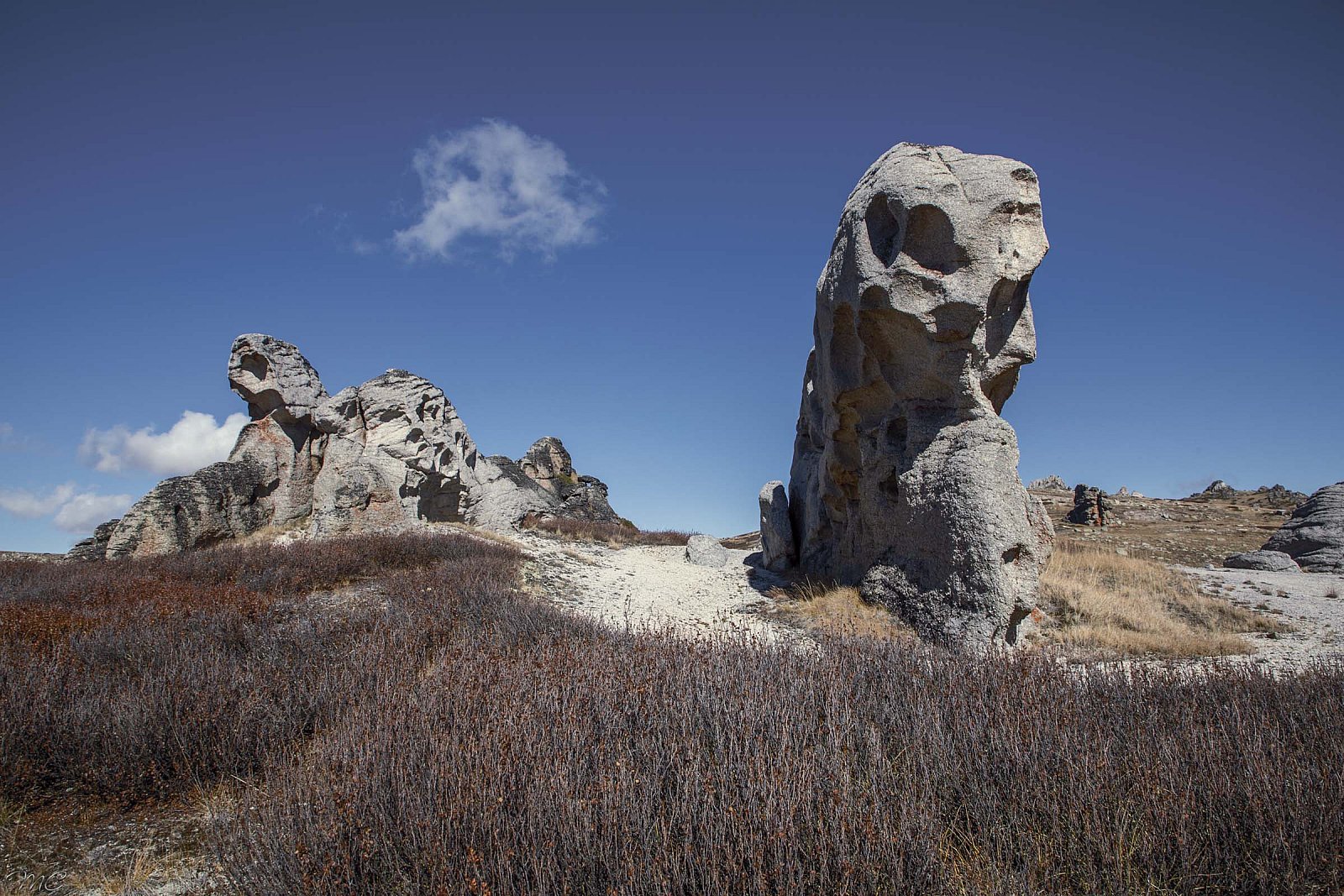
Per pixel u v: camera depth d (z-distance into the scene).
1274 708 6.52
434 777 4.36
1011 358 12.20
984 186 11.39
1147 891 4.01
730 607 14.91
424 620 9.49
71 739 5.82
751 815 3.97
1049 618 13.55
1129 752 5.15
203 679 6.66
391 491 21.42
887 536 13.58
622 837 3.90
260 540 20.20
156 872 4.60
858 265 12.38
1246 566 24.38
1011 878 3.89
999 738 5.21
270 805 4.38
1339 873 4.15
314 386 22.48
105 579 13.70
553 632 8.95
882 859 3.85
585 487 40.94
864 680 6.62
